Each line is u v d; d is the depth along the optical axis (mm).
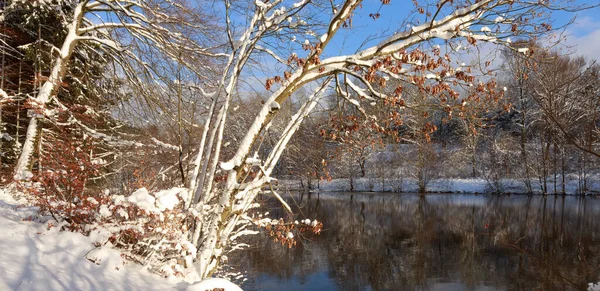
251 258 13508
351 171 35625
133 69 10422
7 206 5797
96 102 11828
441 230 18141
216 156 5672
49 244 4383
